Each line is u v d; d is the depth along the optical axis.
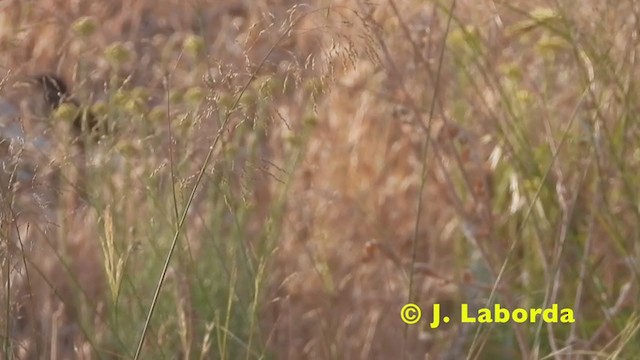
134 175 9.49
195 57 9.59
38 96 9.62
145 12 11.00
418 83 10.54
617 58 9.75
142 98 9.40
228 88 8.02
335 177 11.40
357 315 10.16
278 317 9.45
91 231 9.91
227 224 10.07
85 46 9.98
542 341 9.70
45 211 9.12
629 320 9.02
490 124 10.16
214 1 10.93
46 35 9.91
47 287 9.48
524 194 9.98
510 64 10.23
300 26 9.30
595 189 9.62
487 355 9.76
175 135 9.11
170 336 9.16
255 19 9.22
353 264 10.57
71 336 9.29
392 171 11.35
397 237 10.98
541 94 10.07
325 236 10.52
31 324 8.76
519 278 10.14
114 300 8.20
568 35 9.49
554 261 9.31
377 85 11.40
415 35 10.13
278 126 10.20
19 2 9.97
